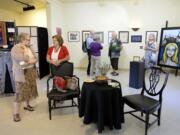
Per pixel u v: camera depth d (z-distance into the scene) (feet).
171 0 20.57
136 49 22.54
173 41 19.38
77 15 23.06
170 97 12.64
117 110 7.95
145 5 21.35
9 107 11.19
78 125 8.96
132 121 9.34
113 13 22.30
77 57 24.13
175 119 9.51
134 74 14.78
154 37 21.71
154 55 20.07
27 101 10.30
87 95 8.13
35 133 8.27
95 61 18.57
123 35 22.56
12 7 24.62
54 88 10.15
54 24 20.36
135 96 8.95
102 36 23.02
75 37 23.63
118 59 21.57
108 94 7.73
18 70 9.12
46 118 9.70
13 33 13.53
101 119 7.82
